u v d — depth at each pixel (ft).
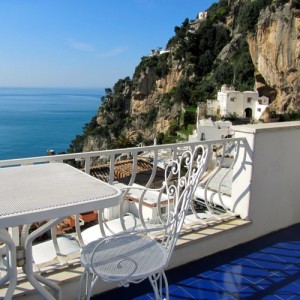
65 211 4.59
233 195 10.95
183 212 6.15
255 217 10.73
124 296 7.80
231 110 146.20
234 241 10.28
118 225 11.91
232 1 196.34
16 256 5.51
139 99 210.79
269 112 125.80
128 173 37.35
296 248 10.26
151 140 174.19
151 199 15.17
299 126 11.32
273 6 120.47
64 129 306.55
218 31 191.93
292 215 11.91
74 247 9.59
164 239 7.25
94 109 576.20
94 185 5.53
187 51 195.31
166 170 7.76
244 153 10.48
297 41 113.19
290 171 11.48
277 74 123.34
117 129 217.36
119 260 5.79
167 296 6.18
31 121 370.94
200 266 9.16
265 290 8.13
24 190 5.18
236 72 164.14
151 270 5.54
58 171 6.33
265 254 9.87
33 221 4.36
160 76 205.46
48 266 7.52
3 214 4.23
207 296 7.86
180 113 174.09
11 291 5.32
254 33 132.16
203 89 179.01
